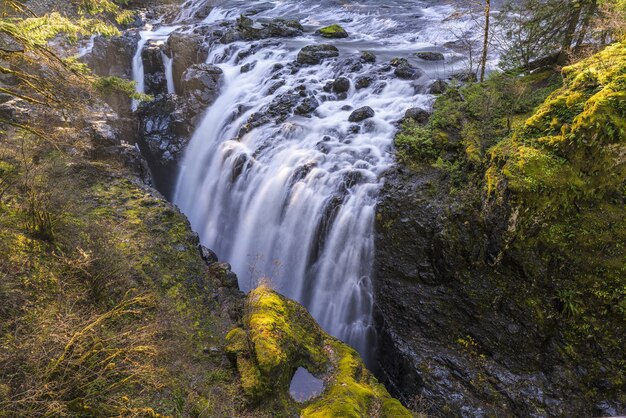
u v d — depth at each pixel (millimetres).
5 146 10906
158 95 20797
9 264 8492
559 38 14242
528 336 9734
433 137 12602
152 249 10867
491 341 10125
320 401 8047
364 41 22484
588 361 9172
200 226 16656
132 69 21375
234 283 11289
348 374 8727
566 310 9336
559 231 9352
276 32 23000
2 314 7418
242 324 9367
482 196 10469
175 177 18531
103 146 13984
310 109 16172
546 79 13969
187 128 18688
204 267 11344
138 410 6691
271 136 15539
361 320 11875
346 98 16797
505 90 12828
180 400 7520
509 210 9672
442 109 13391
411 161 12531
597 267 9094
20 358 6285
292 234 13430
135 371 6816
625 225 9094
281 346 8352
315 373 8711
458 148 12141
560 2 13359
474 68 17391
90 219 10961
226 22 24875
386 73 17172
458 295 10641
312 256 12922
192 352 8672
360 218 12078
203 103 18828
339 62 18359
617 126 8711
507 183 9633
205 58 21375
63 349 6516
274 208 14047
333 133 14758
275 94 17703
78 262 8797
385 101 15727
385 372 11203
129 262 10023
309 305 12812
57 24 8508
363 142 14117
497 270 10148
